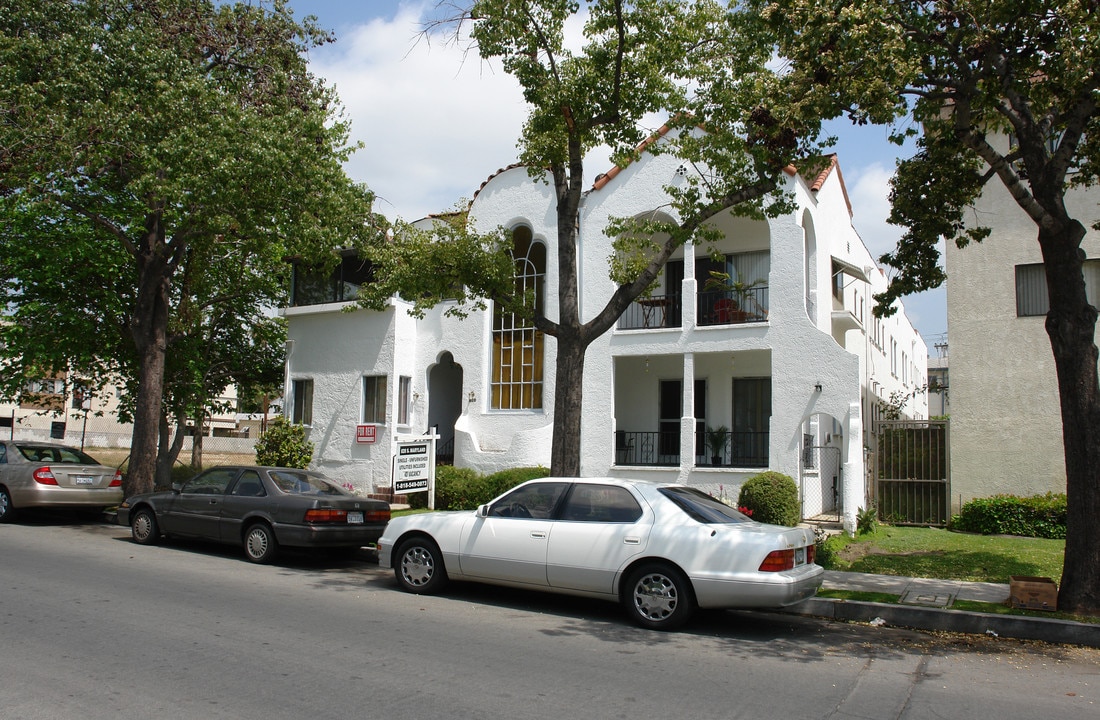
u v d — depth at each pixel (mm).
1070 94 8805
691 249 17047
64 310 18328
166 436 20578
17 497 14586
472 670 6281
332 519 11141
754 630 8336
